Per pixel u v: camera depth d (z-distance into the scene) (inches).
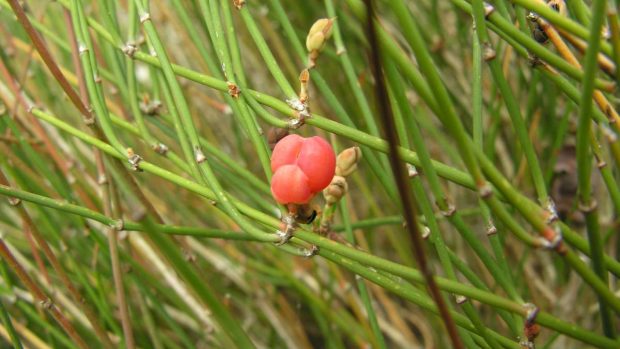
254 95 3.9
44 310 5.7
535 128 6.1
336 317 6.6
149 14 4.1
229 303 6.8
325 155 3.4
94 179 6.5
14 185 6.1
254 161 7.8
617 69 3.3
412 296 3.7
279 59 7.6
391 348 7.4
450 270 3.7
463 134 2.9
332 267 6.5
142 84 7.6
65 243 5.8
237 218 3.7
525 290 6.5
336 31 4.6
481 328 3.8
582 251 3.6
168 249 3.1
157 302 5.7
